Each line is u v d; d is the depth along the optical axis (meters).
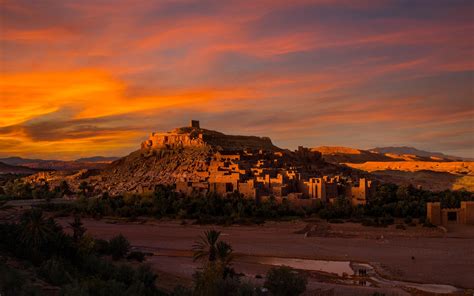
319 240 98.00
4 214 111.50
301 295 59.06
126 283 55.62
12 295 39.56
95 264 61.72
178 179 160.12
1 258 55.12
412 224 107.44
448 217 113.00
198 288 51.75
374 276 71.75
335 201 121.62
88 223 122.75
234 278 54.94
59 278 48.84
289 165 173.88
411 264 78.19
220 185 136.88
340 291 62.28
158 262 80.19
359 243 94.69
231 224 115.25
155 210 128.75
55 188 175.75
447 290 64.69
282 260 82.81
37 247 60.94
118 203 136.88
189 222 119.75
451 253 85.38
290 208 121.94
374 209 117.56
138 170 184.00
